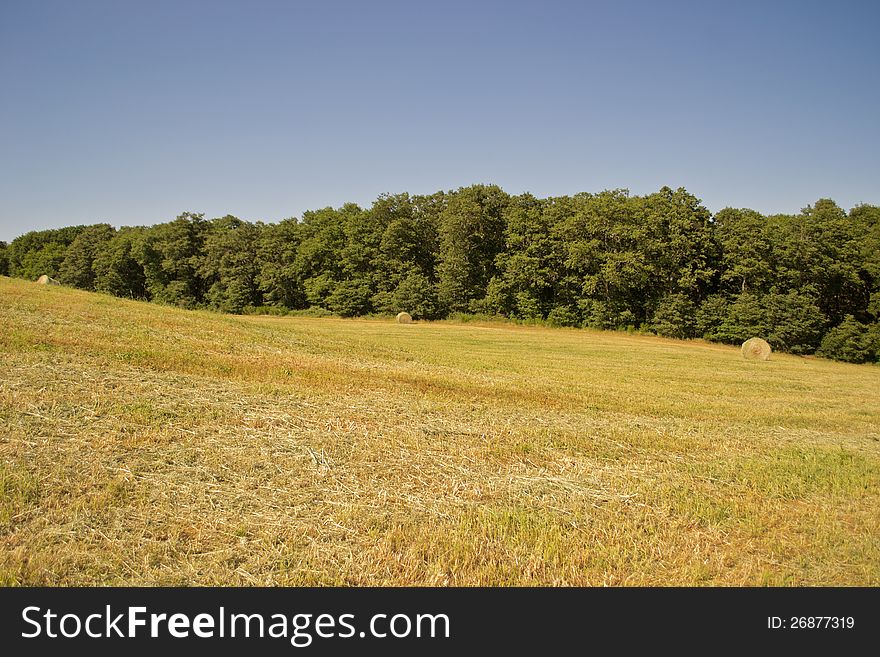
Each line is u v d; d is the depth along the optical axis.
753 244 52.88
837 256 51.81
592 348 35.09
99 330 16.67
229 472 7.41
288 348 19.44
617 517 6.93
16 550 5.18
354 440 9.18
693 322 53.16
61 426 8.30
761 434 12.12
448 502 7.08
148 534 5.73
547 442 10.03
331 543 5.82
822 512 7.39
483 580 5.34
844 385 23.09
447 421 10.98
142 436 8.27
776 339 48.78
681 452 10.12
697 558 5.92
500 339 38.50
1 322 15.58
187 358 14.33
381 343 27.03
